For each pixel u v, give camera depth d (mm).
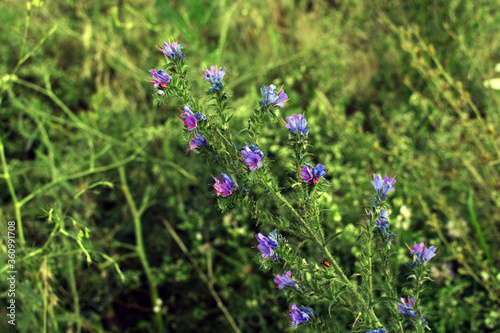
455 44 1025
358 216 824
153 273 834
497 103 924
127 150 946
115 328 826
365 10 1152
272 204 833
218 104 489
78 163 916
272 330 779
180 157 968
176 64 483
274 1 1241
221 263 885
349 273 779
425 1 1055
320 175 486
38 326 692
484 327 751
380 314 639
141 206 906
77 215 845
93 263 791
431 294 769
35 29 1052
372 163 942
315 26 1206
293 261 487
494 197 813
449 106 1023
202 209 913
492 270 725
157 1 1060
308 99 1096
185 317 812
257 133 490
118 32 1094
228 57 1110
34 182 908
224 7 1144
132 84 1064
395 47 1102
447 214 775
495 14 1094
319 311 697
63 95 1048
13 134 998
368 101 1131
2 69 943
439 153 922
